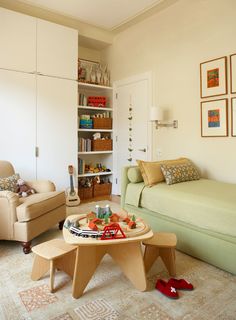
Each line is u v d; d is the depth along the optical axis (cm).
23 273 195
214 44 304
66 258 180
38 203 241
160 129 378
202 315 148
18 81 338
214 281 183
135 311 151
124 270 181
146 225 183
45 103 363
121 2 346
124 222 188
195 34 324
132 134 432
